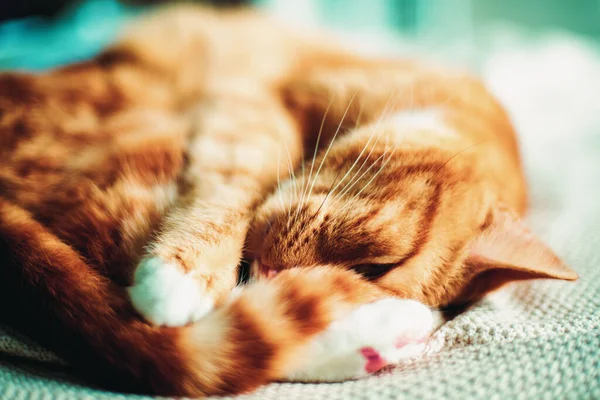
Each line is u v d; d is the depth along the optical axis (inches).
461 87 17.9
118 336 11.9
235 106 17.3
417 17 33.8
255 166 15.7
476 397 11.3
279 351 12.1
